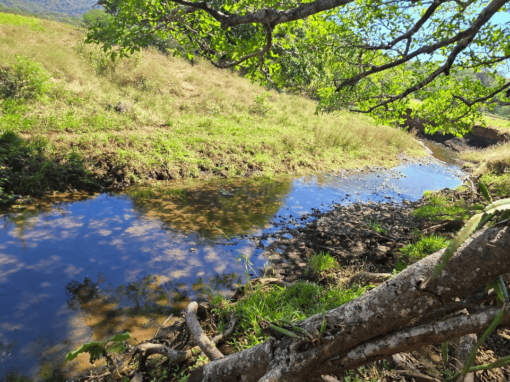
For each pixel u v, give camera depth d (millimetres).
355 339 1713
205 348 2703
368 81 6262
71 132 9219
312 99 22328
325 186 10859
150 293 4477
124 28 3355
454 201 9125
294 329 1860
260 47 4484
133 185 8602
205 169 10375
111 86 13492
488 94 6113
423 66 5938
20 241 5352
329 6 2895
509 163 11812
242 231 6742
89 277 4668
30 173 7371
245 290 3996
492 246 1410
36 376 3066
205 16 3969
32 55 12430
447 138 23109
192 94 15828
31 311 3895
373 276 4340
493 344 2912
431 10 3314
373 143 16891
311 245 6234
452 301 1559
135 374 2777
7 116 8609
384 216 8156
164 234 6223
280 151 12758
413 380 2584
